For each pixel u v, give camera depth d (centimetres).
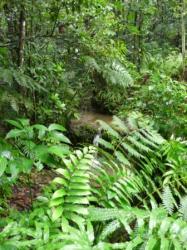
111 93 578
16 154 201
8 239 170
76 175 195
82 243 159
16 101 353
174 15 850
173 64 725
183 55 770
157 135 270
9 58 422
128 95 596
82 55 441
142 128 272
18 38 431
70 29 438
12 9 432
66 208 186
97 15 455
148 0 684
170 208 218
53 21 436
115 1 474
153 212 180
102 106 675
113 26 521
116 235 221
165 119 422
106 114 675
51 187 228
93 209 193
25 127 207
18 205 305
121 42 482
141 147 253
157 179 275
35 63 451
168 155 270
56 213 180
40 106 449
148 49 866
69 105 502
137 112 418
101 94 622
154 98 450
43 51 472
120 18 600
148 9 687
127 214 187
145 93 468
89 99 673
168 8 919
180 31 967
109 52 436
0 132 361
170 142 278
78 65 476
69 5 415
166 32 976
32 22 464
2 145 202
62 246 154
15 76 326
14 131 202
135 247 173
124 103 574
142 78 596
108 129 256
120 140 257
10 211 221
